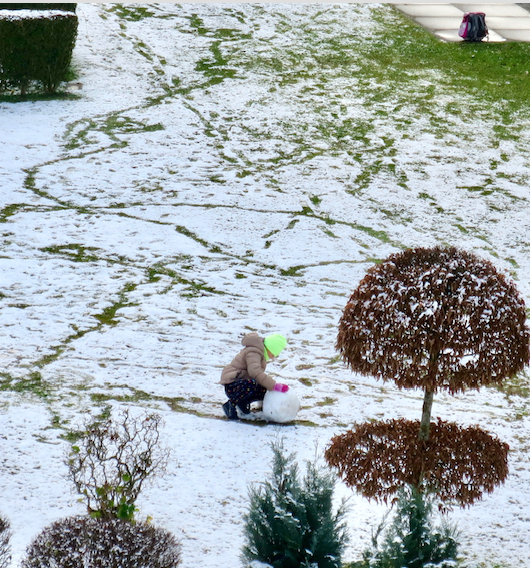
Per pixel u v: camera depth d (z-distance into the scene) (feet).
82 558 25.29
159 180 83.87
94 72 113.19
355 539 32.45
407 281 31.50
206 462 37.99
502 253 73.05
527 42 139.03
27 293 58.03
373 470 32.45
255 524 28.86
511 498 36.88
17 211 73.56
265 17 143.02
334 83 117.50
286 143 96.58
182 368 48.78
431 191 86.33
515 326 31.17
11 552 29.45
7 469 36.01
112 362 48.73
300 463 38.11
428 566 27.07
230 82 114.52
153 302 58.59
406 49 133.39
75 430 40.09
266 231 74.49
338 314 59.62
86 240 69.05
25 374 46.16
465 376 30.73
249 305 59.82
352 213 79.87
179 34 131.64
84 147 89.97
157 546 26.45
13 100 101.50
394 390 48.88
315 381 48.80
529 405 48.24
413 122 105.70
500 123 107.55
